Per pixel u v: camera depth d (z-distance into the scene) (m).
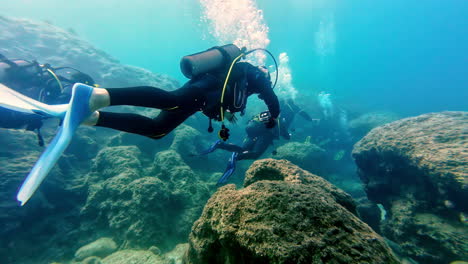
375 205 5.43
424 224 3.77
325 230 1.12
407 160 4.26
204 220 1.92
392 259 1.03
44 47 11.78
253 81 2.09
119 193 4.90
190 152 7.43
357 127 12.52
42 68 3.65
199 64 1.79
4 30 11.06
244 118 13.51
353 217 1.28
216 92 1.79
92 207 5.07
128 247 4.20
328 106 15.27
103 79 11.61
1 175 4.70
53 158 0.91
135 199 4.64
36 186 0.85
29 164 5.22
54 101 3.63
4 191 4.55
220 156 8.89
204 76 1.84
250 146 5.91
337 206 1.32
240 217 1.44
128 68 12.69
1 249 4.18
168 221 4.88
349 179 8.87
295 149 7.94
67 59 11.77
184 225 4.84
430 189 3.97
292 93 18.75
